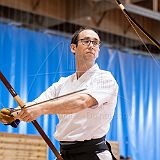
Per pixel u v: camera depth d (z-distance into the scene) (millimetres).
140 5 9062
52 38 8172
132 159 8594
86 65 3270
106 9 8680
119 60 9078
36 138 5996
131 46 9805
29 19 8648
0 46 7484
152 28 8273
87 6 8812
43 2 8656
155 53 9375
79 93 3059
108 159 3133
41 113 2898
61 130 3203
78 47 3285
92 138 3127
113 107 3188
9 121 3074
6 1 8172
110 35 9523
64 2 8969
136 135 8805
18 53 7648
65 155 3164
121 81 8977
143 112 9195
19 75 7508
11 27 7699
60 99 2982
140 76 9375
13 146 5812
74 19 8969
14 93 2949
